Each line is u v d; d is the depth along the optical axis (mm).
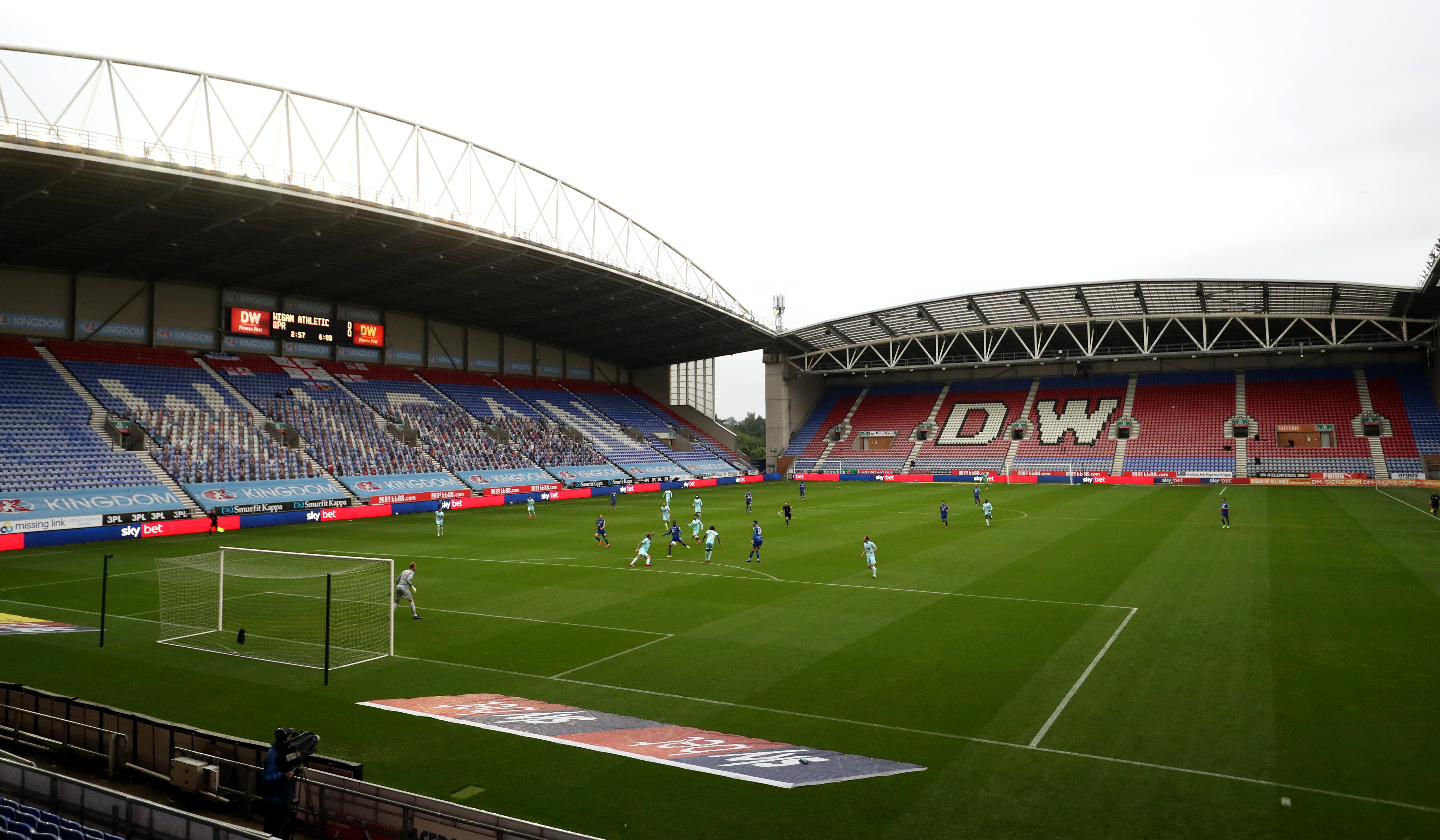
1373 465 63750
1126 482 69500
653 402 92562
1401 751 11312
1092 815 9602
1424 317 63625
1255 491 58500
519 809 9836
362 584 25031
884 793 10250
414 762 11328
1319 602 20797
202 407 50156
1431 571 25016
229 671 15883
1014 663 15867
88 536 35406
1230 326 71375
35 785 9469
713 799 10094
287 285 57219
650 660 16562
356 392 61125
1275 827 9242
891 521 42375
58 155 31000
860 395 93938
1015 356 86062
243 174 35719
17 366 44969
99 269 49844
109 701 14086
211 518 38656
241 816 9891
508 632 18984
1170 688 14219
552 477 63656
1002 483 72812
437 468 57250
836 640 17875
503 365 77125
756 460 94438
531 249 48938
